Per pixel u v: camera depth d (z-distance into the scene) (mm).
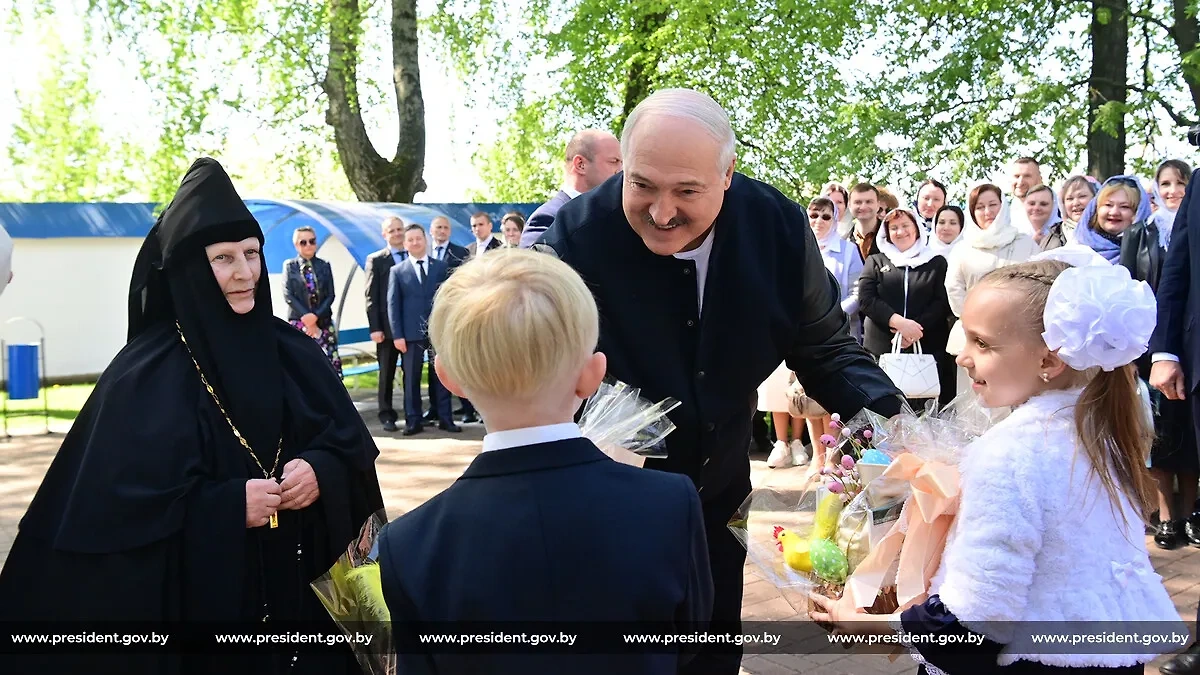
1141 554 1678
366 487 2682
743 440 2404
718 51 14383
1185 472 4523
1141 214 5430
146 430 2244
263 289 2494
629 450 2066
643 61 15172
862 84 15547
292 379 2570
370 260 8953
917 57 15273
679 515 1456
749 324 2240
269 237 11898
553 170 17969
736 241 2203
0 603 2236
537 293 1417
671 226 2043
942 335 5930
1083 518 1584
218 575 2244
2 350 12719
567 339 1422
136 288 2455
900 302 5906
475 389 1447
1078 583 1581
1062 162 14547
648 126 1981
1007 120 14297
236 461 2367
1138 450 1673
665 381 2230
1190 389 3645
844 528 1984
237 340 2408
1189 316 3635
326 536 2520
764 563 2066
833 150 14219
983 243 5578
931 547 1767
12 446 8352
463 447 7953
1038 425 1638
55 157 19969
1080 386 1693
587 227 2248
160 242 2414
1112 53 14055
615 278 2223
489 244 9281
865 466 2021
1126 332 1522
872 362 2484
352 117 14852
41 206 14016
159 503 2199
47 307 14172
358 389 12336
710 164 1976
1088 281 1581
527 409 1456
